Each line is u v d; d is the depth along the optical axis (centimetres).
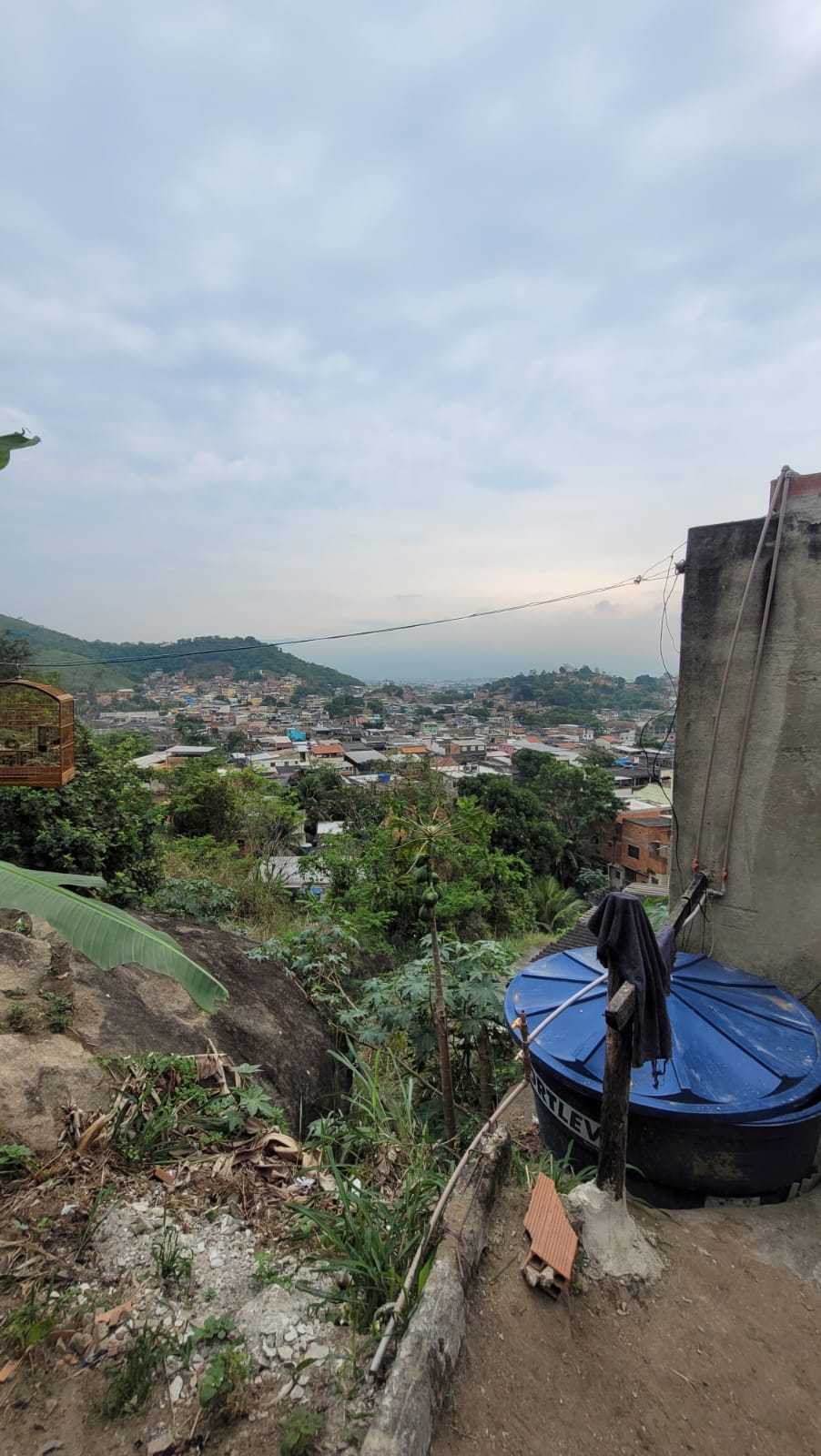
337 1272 192
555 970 328
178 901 725
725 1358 187
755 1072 247
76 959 349
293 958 495
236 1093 282
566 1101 263
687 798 346
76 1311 173
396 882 334
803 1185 260
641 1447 157
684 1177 245
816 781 306
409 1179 224
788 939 316
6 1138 226
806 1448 164
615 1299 201
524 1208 223
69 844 613
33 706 481
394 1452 131
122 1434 145
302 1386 156
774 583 312
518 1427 154
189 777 1552
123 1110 247
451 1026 370
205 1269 191
